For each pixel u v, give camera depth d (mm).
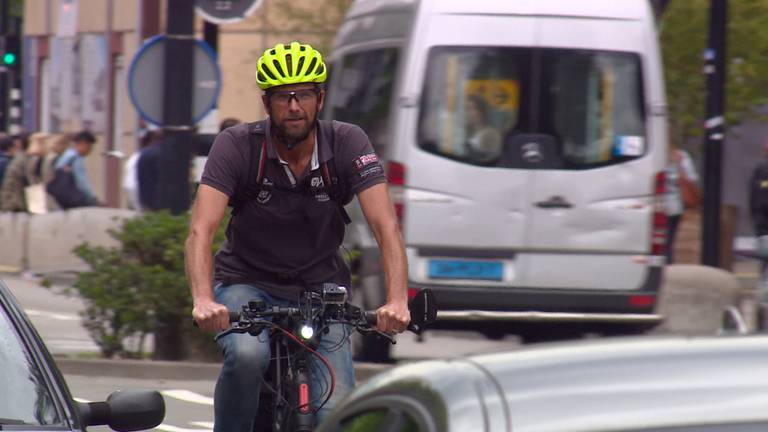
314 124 19172
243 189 19422
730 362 9781
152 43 45188
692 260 74750
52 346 49406
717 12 60219
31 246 77438
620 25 42719
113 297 42500
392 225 19406
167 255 42281
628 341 10805
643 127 42781
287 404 18578
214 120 52281
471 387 10031
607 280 42781
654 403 9320
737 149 96750
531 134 42406
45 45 133250
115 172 117375
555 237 42531
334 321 18766
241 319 18250
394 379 11328
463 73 42312
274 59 18703
